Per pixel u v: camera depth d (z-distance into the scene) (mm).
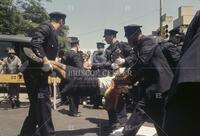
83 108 2928
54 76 3055
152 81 3355
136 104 3453
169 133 2062
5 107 2936
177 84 1955
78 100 2873
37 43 3090
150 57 3350
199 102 1981
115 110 3150
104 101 3020
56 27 2980
